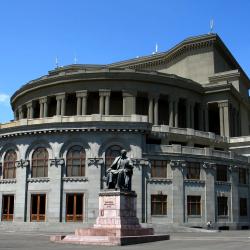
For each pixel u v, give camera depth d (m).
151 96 76.62
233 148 74.88
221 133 81.38
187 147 60.84
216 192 62.19
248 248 26.34
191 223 58.44
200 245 29.02
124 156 33.50
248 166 69.06
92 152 56.88
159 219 56.97
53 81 78.25
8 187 60.12
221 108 82.31
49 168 57.62
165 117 81.31
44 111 79.69
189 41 91.19
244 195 67.31
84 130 57.25
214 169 62.41
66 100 78.62
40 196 57.59
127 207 32.22
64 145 57.75
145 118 58.09
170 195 58.12
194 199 59.91
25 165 58.84
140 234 32.44
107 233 30.61
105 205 32.00
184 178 59.53
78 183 56.53
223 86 82.06
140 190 56.50
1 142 62.12
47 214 56.41
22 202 57.88
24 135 59.72
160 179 58.03
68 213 56.22
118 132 57.50
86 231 31.56
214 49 90.38
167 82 77.75
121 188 32.28
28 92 84.00
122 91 75.75
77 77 76.19
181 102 82.44
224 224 61.81
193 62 91.12
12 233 47.00
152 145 58.84
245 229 65.50
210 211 60.50
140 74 75.88
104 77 75.31
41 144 58.88
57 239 32.41
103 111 75.00
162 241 32.94
